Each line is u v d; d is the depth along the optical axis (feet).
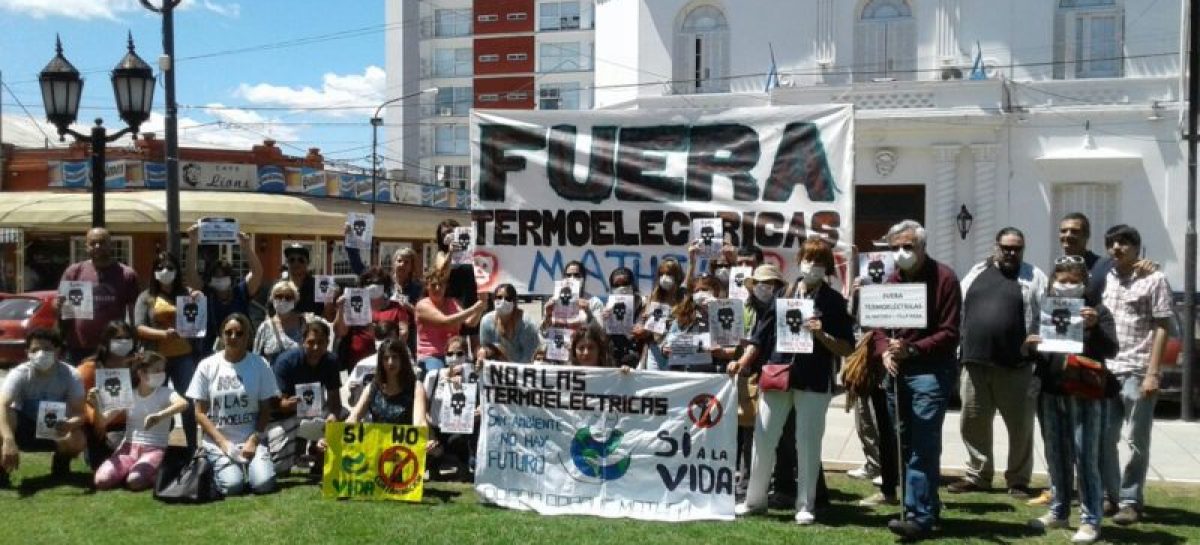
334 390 28.81
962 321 26.13
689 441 24.30
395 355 26.78
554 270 30.66
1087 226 23.36
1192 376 38.60
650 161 30.01
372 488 25.59
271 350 29.81
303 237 106.63
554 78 220.64
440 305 28.84
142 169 100.99
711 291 26.89
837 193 28.76
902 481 22.24
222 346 30.78
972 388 26.04
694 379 24.32
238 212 97.86
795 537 21.95
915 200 67.41
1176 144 63.46
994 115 64.64
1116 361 23.39
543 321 30.42
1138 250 23.49
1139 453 23.22
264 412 27.71
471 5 225.76
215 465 26.14
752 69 72.33
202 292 30.66
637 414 24.62
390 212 123.34
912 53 69.72
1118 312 23.62
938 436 22.07
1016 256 25.16
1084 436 21.76
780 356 23.30
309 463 29.32
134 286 30.73
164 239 96.94
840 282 28.55
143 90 40.83
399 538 21.95
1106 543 21.62
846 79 70.59
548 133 30.68
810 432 23.12
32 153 105.09
